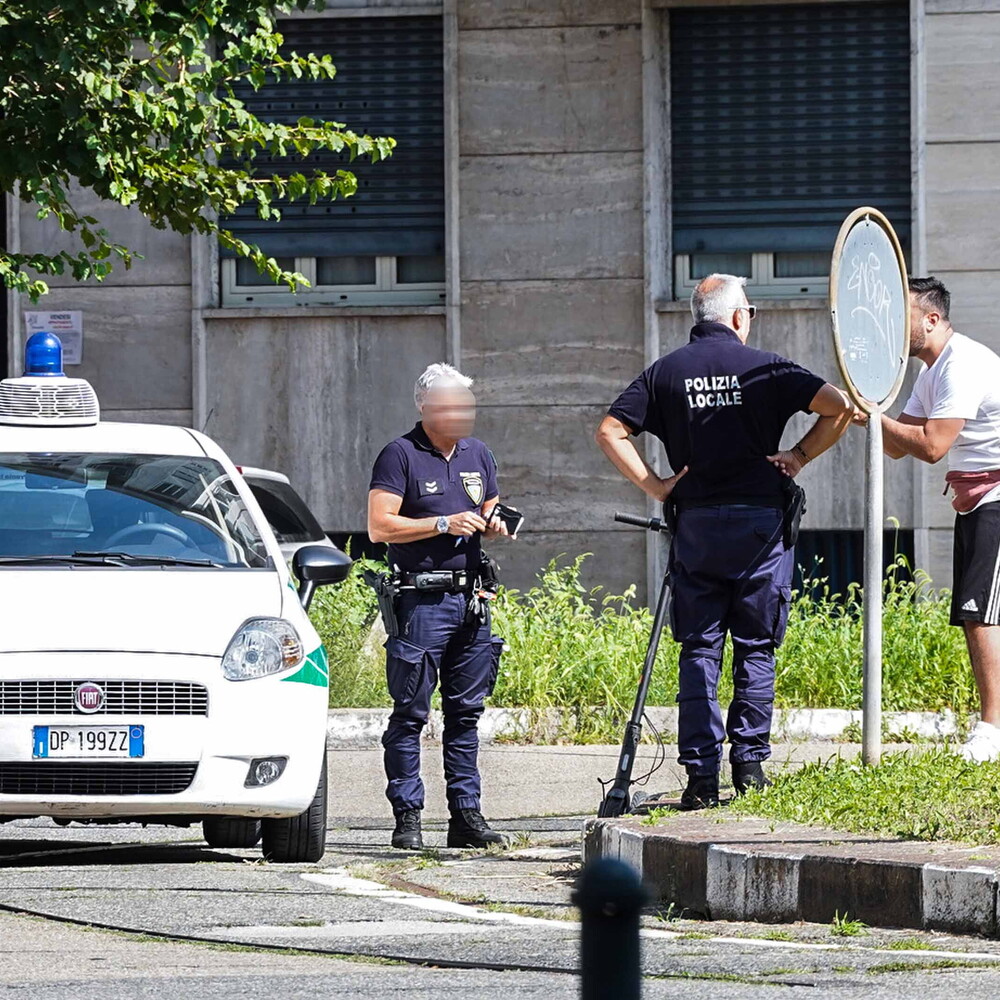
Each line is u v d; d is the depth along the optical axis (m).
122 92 38.75
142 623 26.30
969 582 28.77
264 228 60.97
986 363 29.00
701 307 27.09
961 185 58.53
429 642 28.72
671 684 44.94
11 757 25.28
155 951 18.56
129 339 60.69
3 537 28.50
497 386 60.00
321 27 60.47
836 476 59.16
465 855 27.88
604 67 59.50
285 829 27.19
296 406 60.47
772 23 59.34
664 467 59.09
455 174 59.91
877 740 26.08
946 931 18.62
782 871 20.25
